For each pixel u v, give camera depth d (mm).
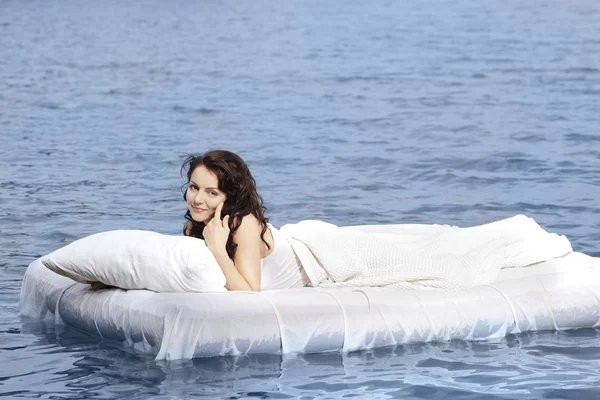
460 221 10094
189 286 5980
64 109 19688
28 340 6180
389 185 11922
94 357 5832
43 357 5840
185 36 39062
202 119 18141
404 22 45625
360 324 5977
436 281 6344
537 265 6762
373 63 28562
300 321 5879
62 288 6570
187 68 27656
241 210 6172
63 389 5305
